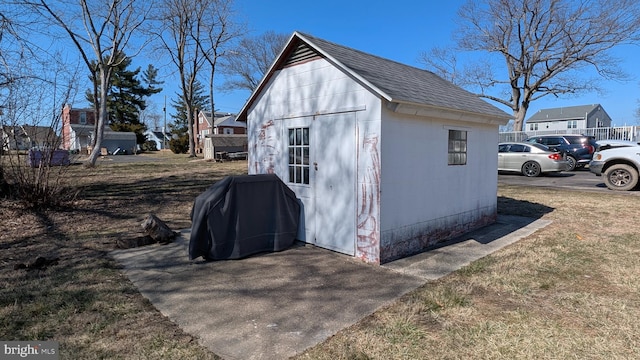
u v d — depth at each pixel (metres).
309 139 5.21
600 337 2.70
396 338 2.71
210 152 25.44
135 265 4.45
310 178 5.23
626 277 3.88
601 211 7.45
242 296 3.52
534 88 24.16
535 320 2.97
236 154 24.92
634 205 7.90
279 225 5.07
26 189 7.32
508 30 23.45
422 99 4.62
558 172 13.88
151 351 2.56
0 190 7.55
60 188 7.84
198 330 2.86
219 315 3.12
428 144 5.03
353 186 4.61
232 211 4.68
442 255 4.76
